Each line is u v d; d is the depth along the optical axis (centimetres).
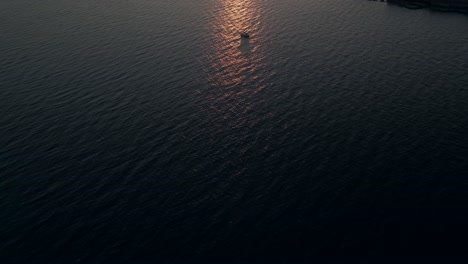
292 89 8881
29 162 7031
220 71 9719
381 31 11594
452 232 5562
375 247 5406
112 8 14312
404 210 5909
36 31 12475
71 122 8038
